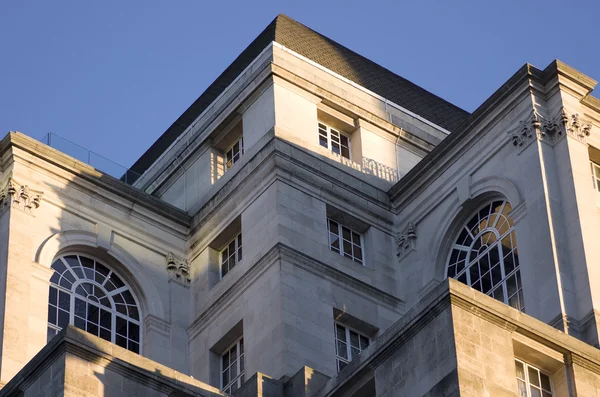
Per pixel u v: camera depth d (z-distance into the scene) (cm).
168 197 7438
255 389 5662
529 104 6631
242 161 7106
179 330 6856
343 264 6756
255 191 6906
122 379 5225
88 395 5131
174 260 7019
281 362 6303
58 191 6894
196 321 6856
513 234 6556
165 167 7519
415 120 7575
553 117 6600
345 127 7350
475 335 5094
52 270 6662
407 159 7406
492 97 6781
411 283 6850
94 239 6881
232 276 6800
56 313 6631
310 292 6575
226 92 7469
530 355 5225
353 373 5300
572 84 6662
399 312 6788
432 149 7519
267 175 6881
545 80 6688
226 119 7312
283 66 7244
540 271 6244
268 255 6638
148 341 6775
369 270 6838
